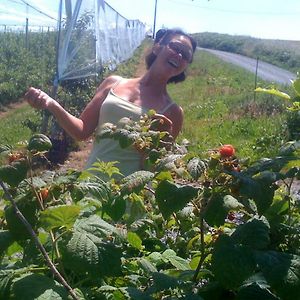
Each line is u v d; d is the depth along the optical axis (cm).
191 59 331
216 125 1614
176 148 196
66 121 316
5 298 140
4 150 160
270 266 143
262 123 1561
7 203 172
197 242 205
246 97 2205
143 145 196
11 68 2458
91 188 162
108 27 2205
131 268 181
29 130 1475
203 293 159
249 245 150
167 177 171
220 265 146
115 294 157
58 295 136
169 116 320
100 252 142
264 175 155
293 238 179
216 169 159
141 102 314
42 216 144
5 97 2097
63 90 1470
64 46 1206
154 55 333
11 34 3353
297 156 175
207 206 155
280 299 149
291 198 208
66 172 176
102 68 1862
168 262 199
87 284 163
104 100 320
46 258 138
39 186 156
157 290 146
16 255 207
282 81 3878
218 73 4044
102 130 203
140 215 185
